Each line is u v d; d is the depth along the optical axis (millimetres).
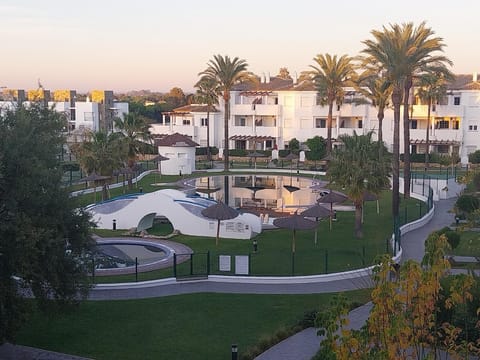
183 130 91125
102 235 36406
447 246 9938
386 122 83688
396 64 41219
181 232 37031
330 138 72625
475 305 16266
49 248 17953
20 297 17938
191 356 18453
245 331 20672
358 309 22719
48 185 18422
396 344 8992
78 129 87312
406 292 9836
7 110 19906
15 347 19000
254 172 72125
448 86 81875
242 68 70125
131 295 24844
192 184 61938
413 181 59125
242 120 91812
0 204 17266
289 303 23797
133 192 55250
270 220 41125
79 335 20219
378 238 35938
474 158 71875
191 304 23672
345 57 70250
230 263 28438
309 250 32781
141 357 18328
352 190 34875
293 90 87062
